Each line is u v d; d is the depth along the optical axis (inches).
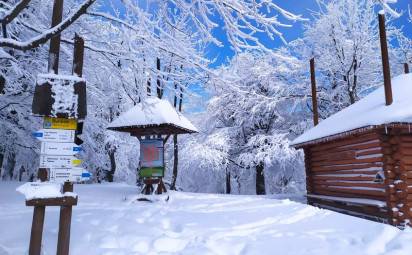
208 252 178.4
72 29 268.5
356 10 764.0
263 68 872.9
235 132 916.0
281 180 935.7
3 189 417.1
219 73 217.9
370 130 352.8
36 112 151.2
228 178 995.9
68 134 155.9
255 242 194.1
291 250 179.9
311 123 805.2
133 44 217.5
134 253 180.4
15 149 532.1
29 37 311.6
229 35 203.2
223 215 276.5
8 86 381.1
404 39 838.5
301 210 285.1
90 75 306.8
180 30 217.8
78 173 154.9
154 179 406.9
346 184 431.2
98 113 514.6
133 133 418.9
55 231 207.5
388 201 342.6
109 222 240.4
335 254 172.7
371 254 172.7
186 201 389.7
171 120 386.3
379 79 821.2
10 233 207.2
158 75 226.1
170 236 211.6
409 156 348.8
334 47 788.6
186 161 901.8
